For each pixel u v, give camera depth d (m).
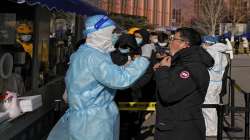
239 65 29.66
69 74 4.04
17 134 5.44
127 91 7.09
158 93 4.39
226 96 12.34
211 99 7.82
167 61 4.41
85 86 3.91
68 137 4.06
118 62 6.23
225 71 8.54
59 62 8.87
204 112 7.90
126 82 3.85
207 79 4.32
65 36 9.45
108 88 4.01
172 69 4.29
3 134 4.82
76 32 10.44
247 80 19.69
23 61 6.76
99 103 3.98
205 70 4.29
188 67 4.22
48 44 7.86
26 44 6.88
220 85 7.81
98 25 3.93
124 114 7.50
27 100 5.37
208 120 7.93
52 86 7.54
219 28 72.06
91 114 3.94
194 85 4.21
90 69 3.87
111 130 4.02
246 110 6.28
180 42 4.42
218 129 6.16
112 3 48.31
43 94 6.72
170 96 4.18
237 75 22.06
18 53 6.64
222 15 76.44
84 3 8.16
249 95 6.30
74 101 3.98
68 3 6.27
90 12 9.17
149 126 8.78
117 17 39.91
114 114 4.09
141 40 7.44
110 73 3.82
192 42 4.41
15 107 5.14
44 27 7.50
